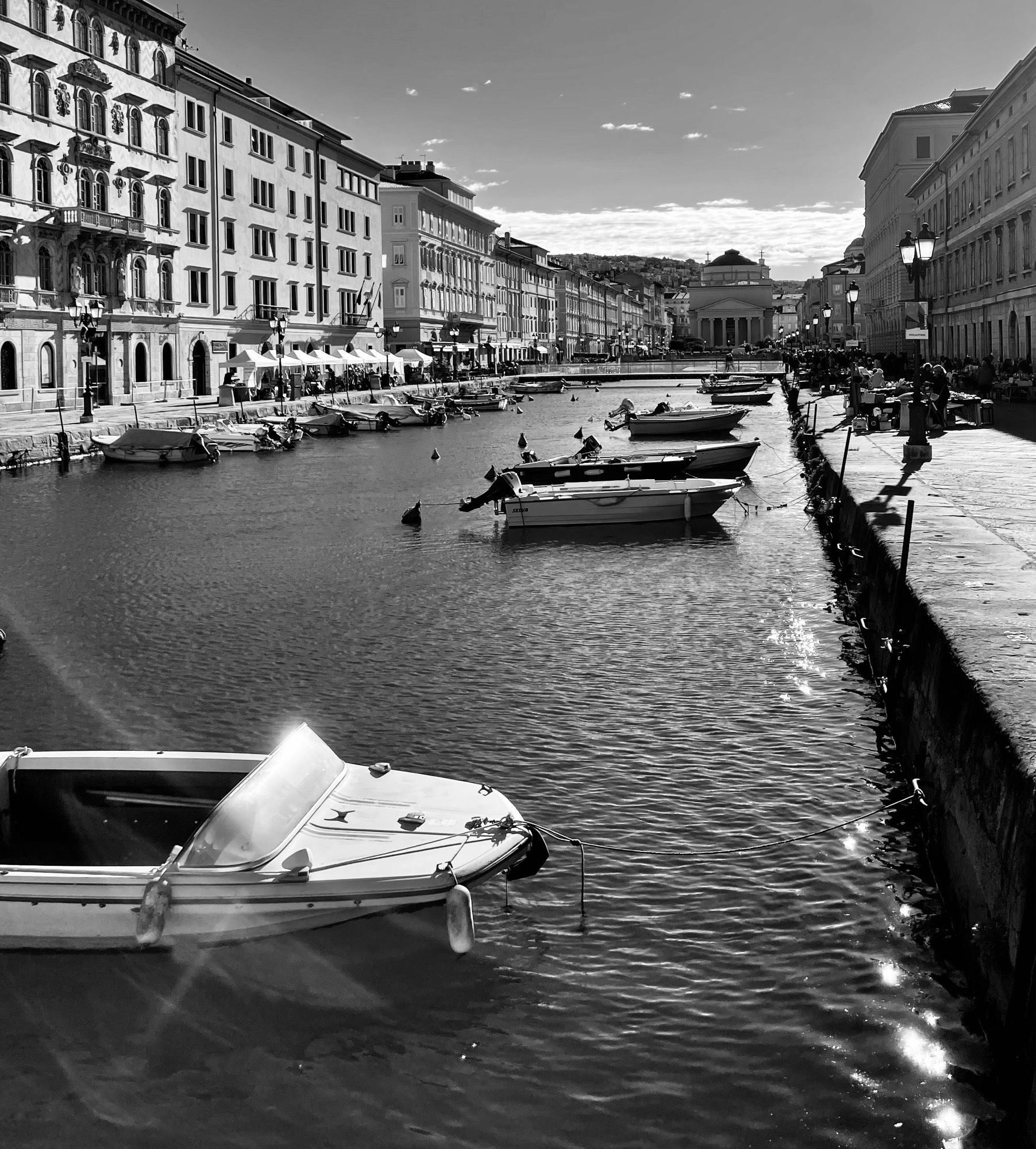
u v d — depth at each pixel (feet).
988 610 40.16
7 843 32.78
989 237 220.02
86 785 32.81
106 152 212.23
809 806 37.91
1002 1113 23.03
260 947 27.45
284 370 279.69
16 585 78.18
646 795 39.01
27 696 52.31
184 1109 23.88
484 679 53.26
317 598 72.74
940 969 28.25
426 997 27.37
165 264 235.61
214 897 26.91
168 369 239.09
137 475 152.46
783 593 71.36
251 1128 23.30
